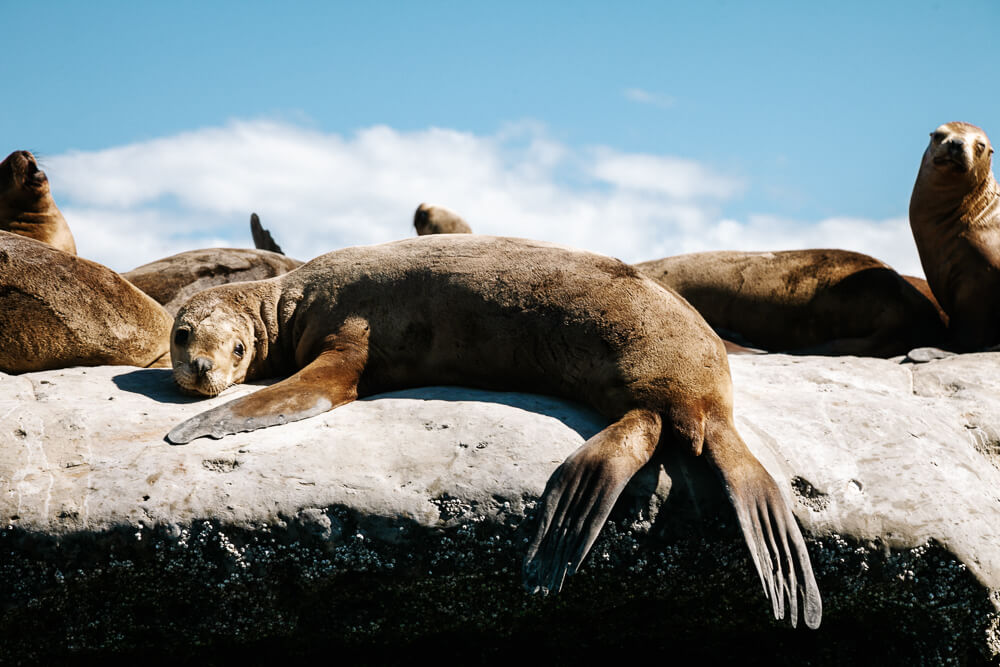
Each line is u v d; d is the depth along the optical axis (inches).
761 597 238.4
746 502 219.9
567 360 263.6
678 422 240.1
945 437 264.5
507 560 229.9
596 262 279.1
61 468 235.0
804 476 241.0
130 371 297.9
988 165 410.6
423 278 285.0
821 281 436.8
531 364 270.2
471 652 247.4
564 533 214.8
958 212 409.1
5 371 311.7
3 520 225.8
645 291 267.7
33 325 309.0
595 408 259.0
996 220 407.2
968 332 406.0
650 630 246.1
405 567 230.8
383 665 248.8
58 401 260.7
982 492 247.8
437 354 280.1
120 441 243.1
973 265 402.6
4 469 233.0
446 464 235.6
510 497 229.3
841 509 235.8
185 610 234.5
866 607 238.4
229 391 284.5
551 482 223.3
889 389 298.7
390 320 285.0
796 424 262.1
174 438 241.4
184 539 226.2
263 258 482.6
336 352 283.0
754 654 249.9
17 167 479.5
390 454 239.3
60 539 224.8
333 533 228.5
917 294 430.9
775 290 441.1
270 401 256.1
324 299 296.8
